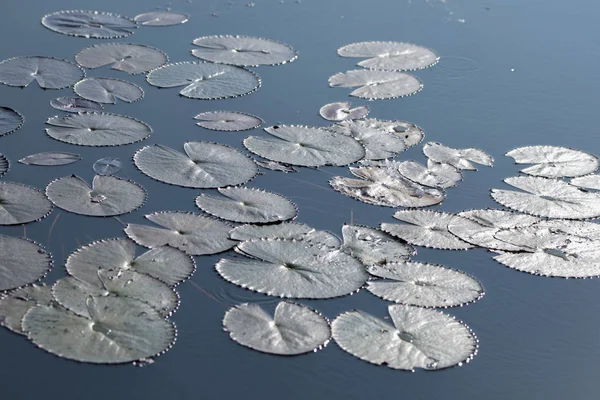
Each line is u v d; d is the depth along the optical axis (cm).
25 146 454
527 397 297
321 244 378
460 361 312
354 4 725
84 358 298
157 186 423
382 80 576
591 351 326
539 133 515
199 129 490
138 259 356
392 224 402
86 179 425
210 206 404
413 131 507
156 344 308
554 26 690
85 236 375
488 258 382
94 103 511
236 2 712
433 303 344
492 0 745
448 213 414
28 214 387
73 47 592
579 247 393
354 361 308
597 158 482
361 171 455
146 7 687
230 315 327
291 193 429
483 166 471
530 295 358
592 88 580
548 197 436
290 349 311
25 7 664
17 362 294
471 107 546
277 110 524
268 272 355
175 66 571
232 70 573
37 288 333
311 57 610
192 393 288
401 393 295
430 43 645
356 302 342
